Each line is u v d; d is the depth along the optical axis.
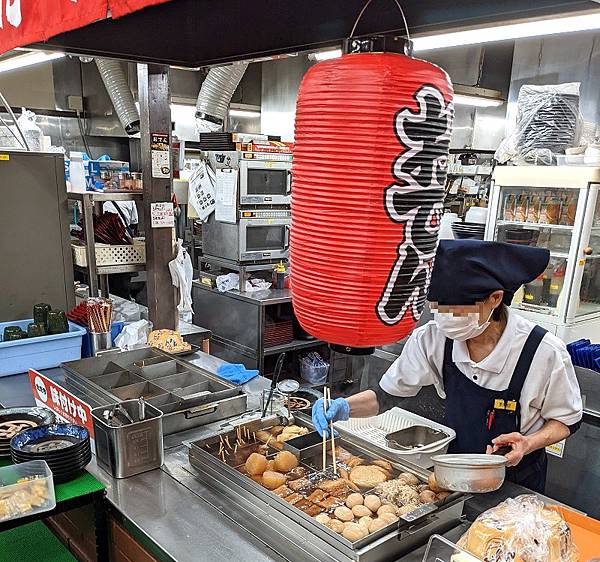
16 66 3.45
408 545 1.31
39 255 2.89
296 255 0.97
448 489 1.38
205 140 4.35
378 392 2.12
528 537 1.18
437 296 1.54
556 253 3.75
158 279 3.05
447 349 1.85
